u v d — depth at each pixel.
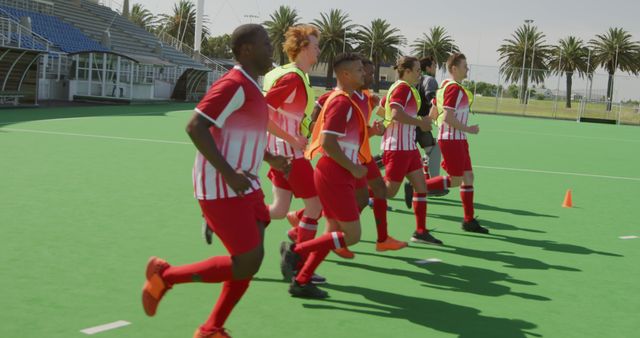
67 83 30.17
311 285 4.76
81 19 40.00
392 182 6.57
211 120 3.27
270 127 5.01
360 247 6.38
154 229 6.65
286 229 6.96
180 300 4.56
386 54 89.00
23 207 7.31
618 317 4.75
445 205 9.13
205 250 5.95
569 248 6.88
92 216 7.09
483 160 15.37
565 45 84.06
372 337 4.07
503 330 4.34
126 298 4.56
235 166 3.47
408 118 6.38
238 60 3.50
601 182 12.60
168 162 11.72
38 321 4.05
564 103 44.06
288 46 5.19
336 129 4.51
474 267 5.91
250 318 4.29
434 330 4.26
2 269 5.05
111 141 14.45
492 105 45.09
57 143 13.41
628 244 7.22
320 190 4.73
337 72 4.71
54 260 5.38
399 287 5.16
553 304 4.96
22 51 22.95
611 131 32.56
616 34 80.19
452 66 7.12
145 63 34.06
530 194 10.53
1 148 12.07
